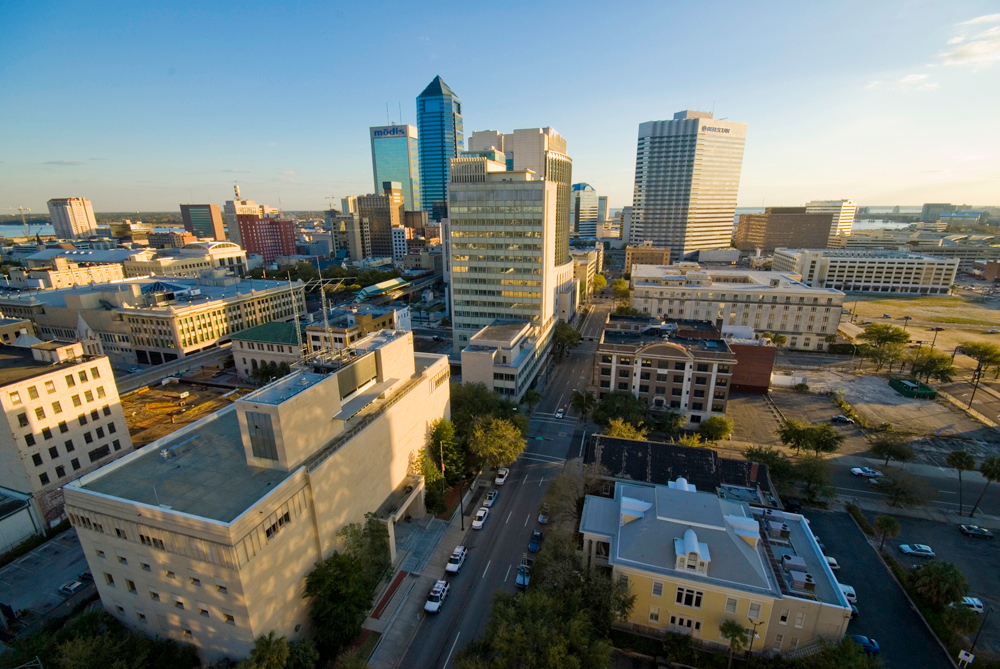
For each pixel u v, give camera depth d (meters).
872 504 84.00
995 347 141.00
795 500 84.38
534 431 112.56
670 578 54.66
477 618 61.12
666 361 111.69
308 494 56.31
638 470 79.06
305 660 51.25
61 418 81.38
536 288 144.50
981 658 54.66
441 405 96.75
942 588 59.41
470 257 148.50
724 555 54.81
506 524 79.19
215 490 52.34
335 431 63.41
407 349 82.88
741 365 131.25
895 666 54.44
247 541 46.78
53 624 59.44
